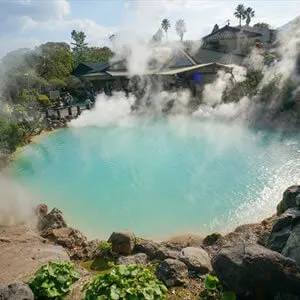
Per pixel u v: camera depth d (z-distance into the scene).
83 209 12.05
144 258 7.60
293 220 7.27
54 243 8.96
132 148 19.38
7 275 6.89
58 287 5.31
